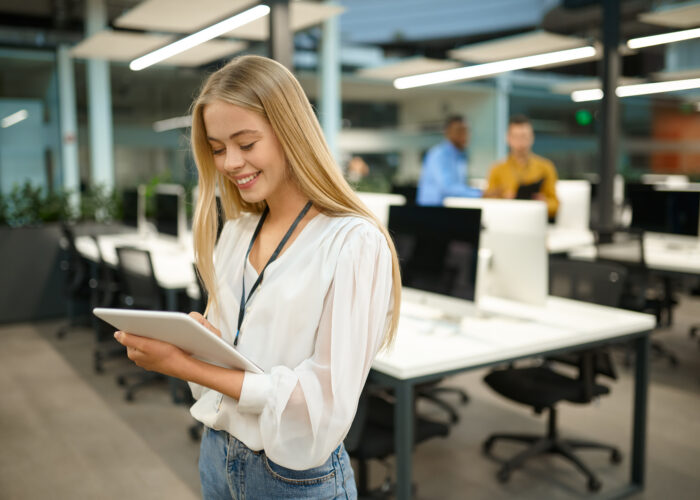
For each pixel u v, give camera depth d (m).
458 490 2.66
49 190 6.58
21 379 4.22
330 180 0.99
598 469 2.85
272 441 0.91
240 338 1.02
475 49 5.01
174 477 2.81
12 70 7.31
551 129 11.91
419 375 1.98
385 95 12.26
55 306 5.89
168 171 6.43
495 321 2.56
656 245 5.05
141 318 0.87
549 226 5.04
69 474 2.83
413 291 2.61
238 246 1.11
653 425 3.34
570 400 2.63
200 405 1.07
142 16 3.85
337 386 0.90
